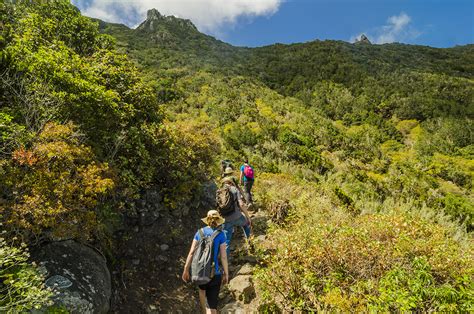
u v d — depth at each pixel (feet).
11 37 17.69
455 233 25.27
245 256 15.33
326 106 243.81
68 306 8.98
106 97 14.82
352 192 36.52
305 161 66.85
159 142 19.54
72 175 11.10
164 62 264.11
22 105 13.53
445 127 199.41
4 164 10.13
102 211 13.42
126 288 12.41
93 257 11.67
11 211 9.26
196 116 146.30
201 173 23.15
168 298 12.71
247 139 87.56
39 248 10.36
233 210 13.88
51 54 14.80
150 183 18.71
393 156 167.32
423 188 52.47
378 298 8.99
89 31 24.56
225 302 12.34
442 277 10.32
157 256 15.16
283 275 11.05
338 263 11.17
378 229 13.50
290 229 16.62
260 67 333.21
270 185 27.94
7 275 7.67
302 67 325.01
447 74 316.19
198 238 10.27
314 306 10.33
